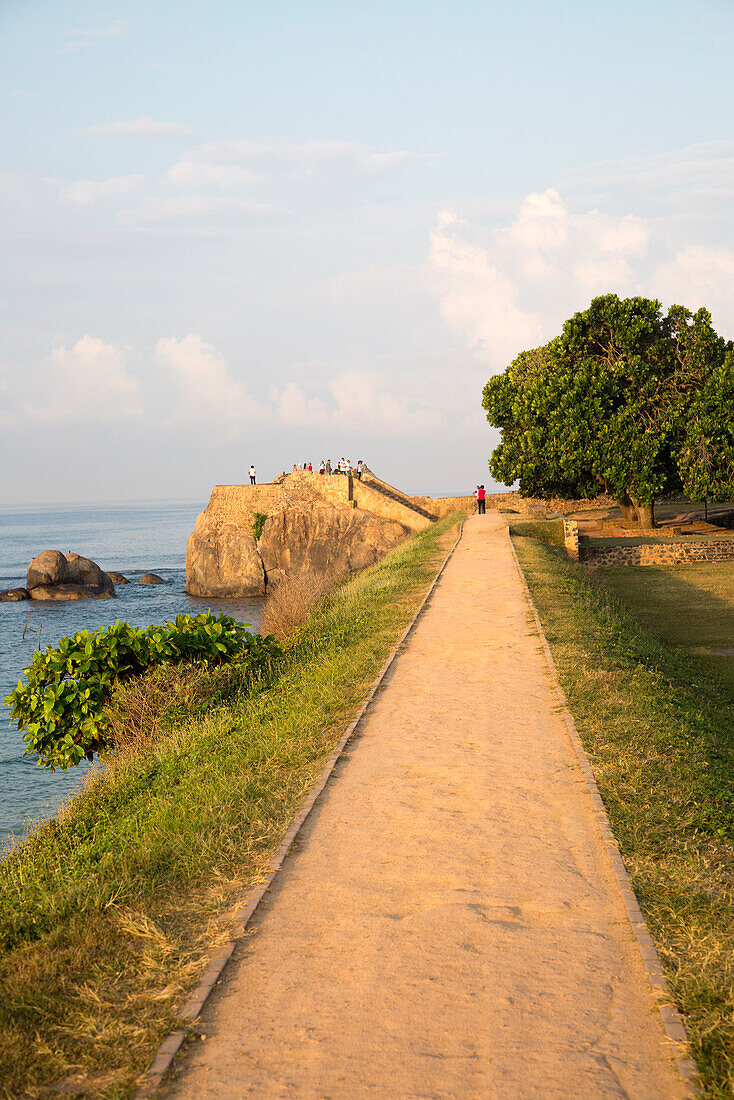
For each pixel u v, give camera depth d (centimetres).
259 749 977
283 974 505
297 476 6506
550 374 4588
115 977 513
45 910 616
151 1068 422
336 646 1598
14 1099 409
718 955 509
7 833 1588
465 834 715
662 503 6122
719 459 4225
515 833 715
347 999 477
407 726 1047
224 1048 438
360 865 659
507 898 598
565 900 594
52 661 1278
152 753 1103
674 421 4338
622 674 1312
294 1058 427
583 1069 414
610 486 4475
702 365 4394
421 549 3300
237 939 547
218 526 6400
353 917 575
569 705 1102
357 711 1115
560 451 4394
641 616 2469
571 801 787
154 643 1351
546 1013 461
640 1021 454
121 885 628
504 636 1575
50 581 6381
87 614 5491
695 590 3003
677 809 762
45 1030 463
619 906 585
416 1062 421
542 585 2181
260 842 710
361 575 3095
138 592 6719
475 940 540
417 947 532
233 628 1490
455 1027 449
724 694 1459
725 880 619
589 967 507
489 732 1009
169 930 568
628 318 4541
